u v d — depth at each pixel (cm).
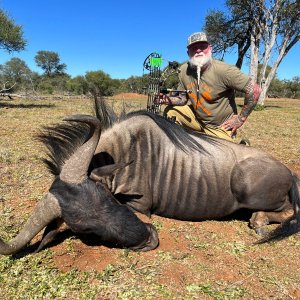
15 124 1199
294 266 369
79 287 323
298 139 1092
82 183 340
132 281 333
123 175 415
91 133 341
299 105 3666
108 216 333
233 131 511
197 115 521
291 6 2644
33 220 333
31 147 827
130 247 363
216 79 483
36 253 369
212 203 439
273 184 426
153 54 525
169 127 432
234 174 430
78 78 5241
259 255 386
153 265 357
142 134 422
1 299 306
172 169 429
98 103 422
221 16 3222
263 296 320
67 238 399
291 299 318
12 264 350
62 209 329
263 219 440
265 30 2786
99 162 401
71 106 2141
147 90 559
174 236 417
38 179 600
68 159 369
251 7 2777
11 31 2245
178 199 437
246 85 471
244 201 436
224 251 391
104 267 353
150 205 441
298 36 2762
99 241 389
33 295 312
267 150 901
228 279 342
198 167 429
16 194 531
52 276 336
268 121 1639
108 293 317
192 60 482
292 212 454
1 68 5212
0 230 413
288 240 423
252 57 2852
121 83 5109
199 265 361
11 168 656
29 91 3994
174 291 322
